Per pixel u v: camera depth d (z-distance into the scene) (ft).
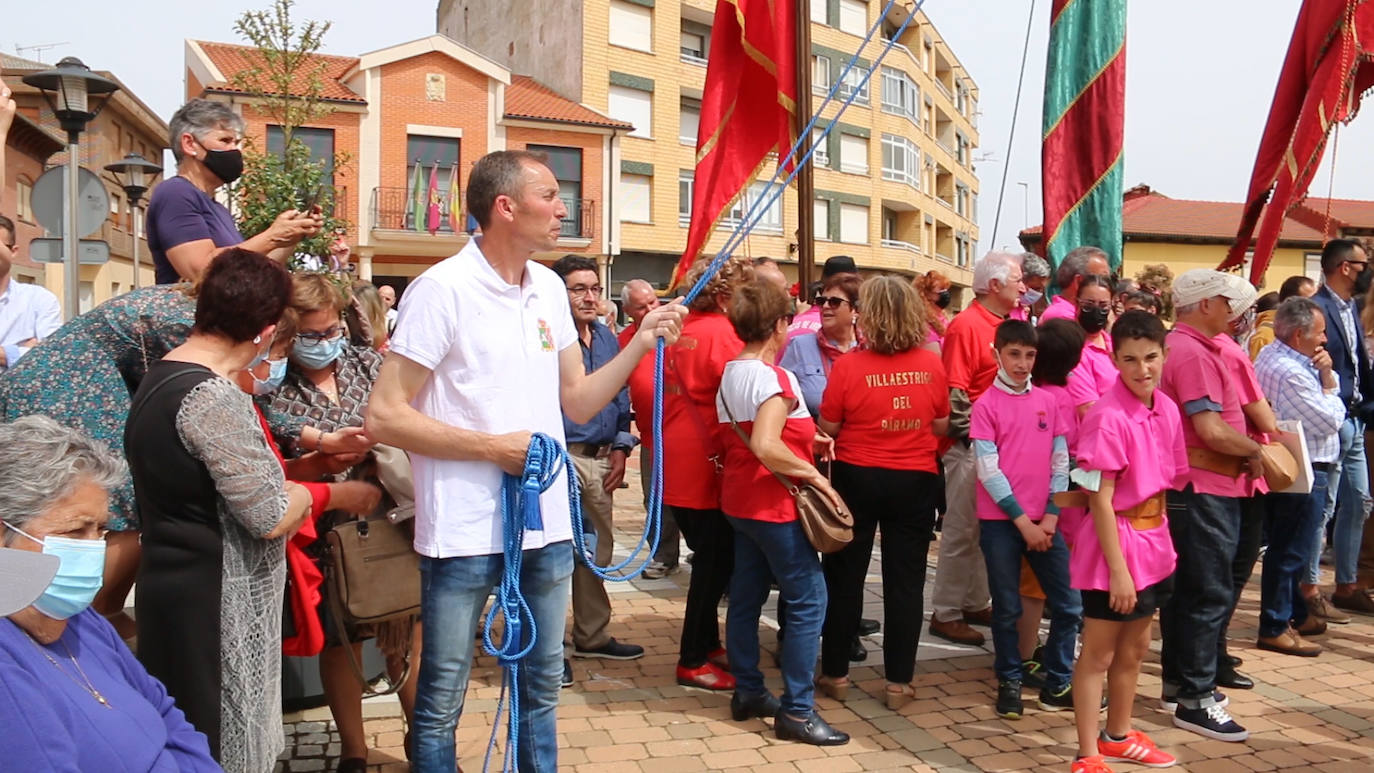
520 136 79.56
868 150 107.76
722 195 19.27
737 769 12.15
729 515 13.21
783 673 13.12
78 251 30.12
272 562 8.64
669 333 9.69
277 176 37.76
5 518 5.88
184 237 11.45
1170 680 14.75
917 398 13.78
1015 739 13.30
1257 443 13.73
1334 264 19.63
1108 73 21.95
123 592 10.50
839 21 103.86
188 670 8.07
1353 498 19.54
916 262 115.34
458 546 8.82
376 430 8.65
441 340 8.66
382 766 11.98
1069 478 13.79
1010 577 14.05
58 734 5.55
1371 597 20.24
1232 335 20.51
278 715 8.94
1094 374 15.81
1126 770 12.32
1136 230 87.35
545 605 9.52
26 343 17.84
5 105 10.01
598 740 13.00
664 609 19.57
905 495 13.85
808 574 12.84
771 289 12.85
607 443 16.52
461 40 113.80
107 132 94.17
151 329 10.33
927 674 16.03
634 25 89.15
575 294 16.90
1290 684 15.64
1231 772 12.32
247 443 8.14
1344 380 19.35
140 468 8.18
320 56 76.43
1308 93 20.38
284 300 8.93
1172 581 12.44
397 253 78.02
